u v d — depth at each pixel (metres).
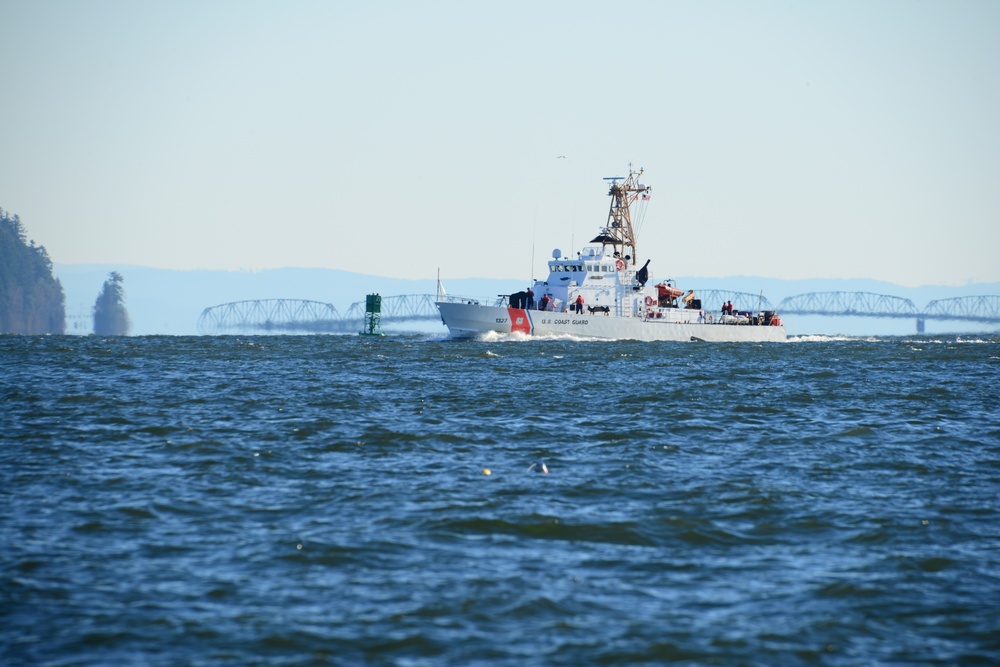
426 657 62.22
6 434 126.81
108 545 80.88
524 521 88.31
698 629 66.56
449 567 76.88
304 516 89.69
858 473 111.19
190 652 62.41
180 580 73.56
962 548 83.69
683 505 95.38
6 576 73.31
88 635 64.31
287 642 63.81
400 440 125.00
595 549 82.19
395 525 86.94
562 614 68.56
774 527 89.06
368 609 68.81
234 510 91.44
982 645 64.94
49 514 89.06
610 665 61.59
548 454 118.94
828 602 71.38
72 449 117.56
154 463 110.31
